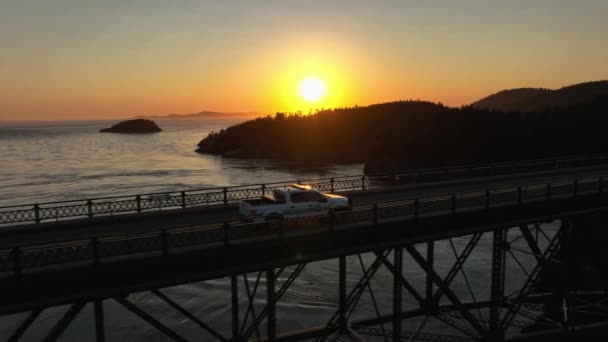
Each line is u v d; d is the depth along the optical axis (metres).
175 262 12.72
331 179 27.02
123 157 138.38
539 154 102.50
